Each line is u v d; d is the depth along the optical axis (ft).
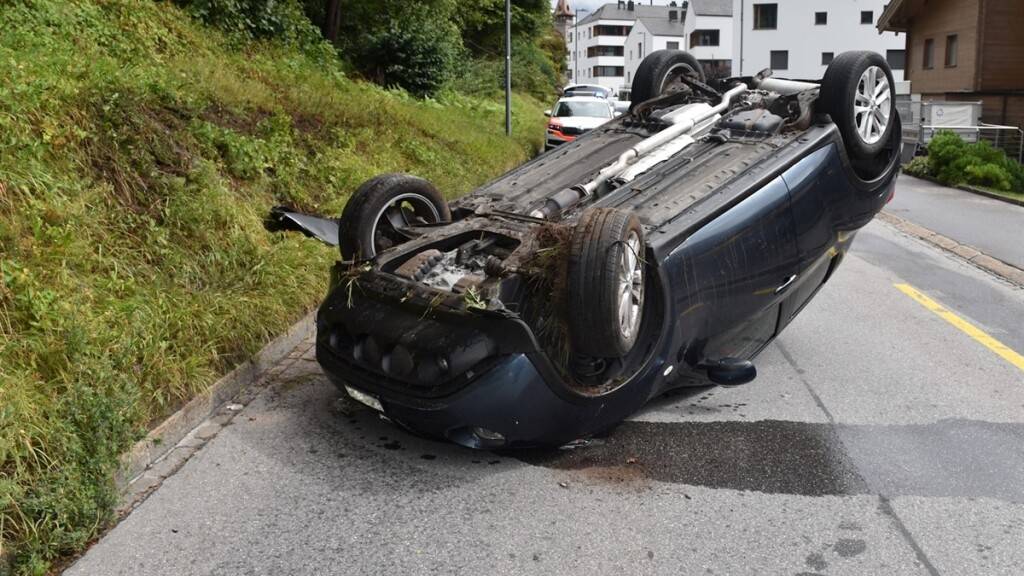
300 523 13.34
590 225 14.55
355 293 16.24
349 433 16.62
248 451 15.75
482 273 15.97
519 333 14.15
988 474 15.35
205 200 22.67
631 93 24.44
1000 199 57.47
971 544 13.00
